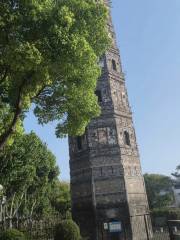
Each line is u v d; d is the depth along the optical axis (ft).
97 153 113.80
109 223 104.63
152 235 109.81
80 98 57.47
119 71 131.23
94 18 54.03
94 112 59.21
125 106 125.80
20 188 123.65
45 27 46.37
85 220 108.78
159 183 267.18
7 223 135.74
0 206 128.26
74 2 51.47
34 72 48.06
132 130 124.16
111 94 122.01
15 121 51.44
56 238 84.53
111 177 110.42
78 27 50.93
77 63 48.80
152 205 256.73
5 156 107.55
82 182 113.39
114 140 115.34
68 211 202.18
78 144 119.55
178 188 345.10
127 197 107.76
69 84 55.21
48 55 46.09
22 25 46.29
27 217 153.89
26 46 43.70
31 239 108.17
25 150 115.24
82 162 115.44
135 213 108.06
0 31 45.91
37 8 45.78
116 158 112.68
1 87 56.49
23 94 52.37
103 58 127.54
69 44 45.98
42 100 59.57
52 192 199.72
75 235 84.38
